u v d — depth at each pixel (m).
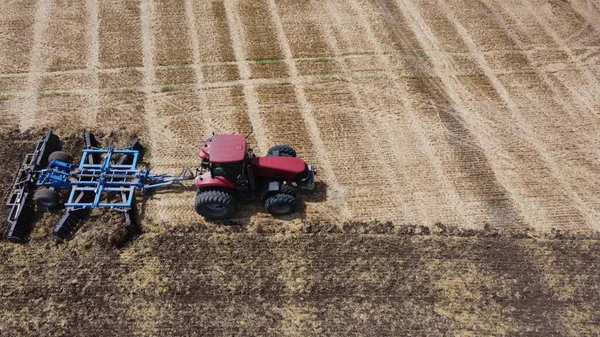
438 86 15.40
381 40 16.92
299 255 10.98
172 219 11.47
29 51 15.55
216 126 13.71
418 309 10.22
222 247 11.02
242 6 17.95
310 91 14.96
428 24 17.73
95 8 17.34
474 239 11.49
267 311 10.04
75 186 11.31
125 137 13.19
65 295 10.09
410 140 13.71
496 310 10.28
